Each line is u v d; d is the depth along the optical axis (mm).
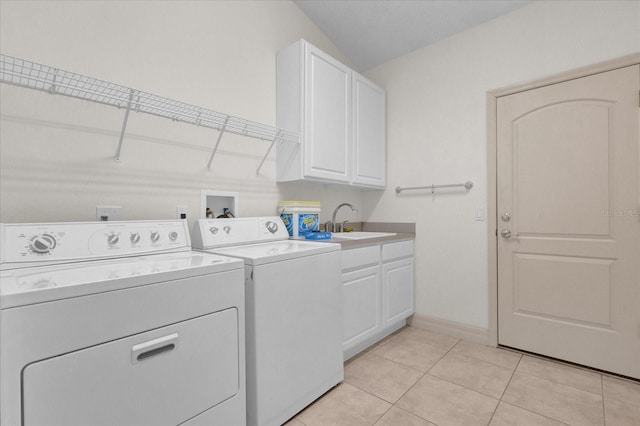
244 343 1289
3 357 748
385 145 2959
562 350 2061
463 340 2447
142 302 979
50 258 1181
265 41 2275
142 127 1664
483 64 2383
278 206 2326
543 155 2121
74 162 1446
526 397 1679
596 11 1930
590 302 1965
